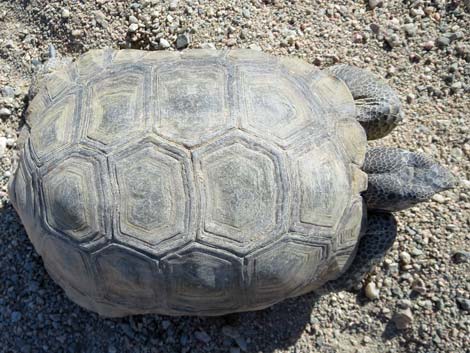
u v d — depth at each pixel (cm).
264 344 56
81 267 47
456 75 65
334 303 57
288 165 45
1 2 70
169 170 44
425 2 69
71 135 47
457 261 57
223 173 44
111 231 45
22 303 57
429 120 64
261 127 46
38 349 56
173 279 45
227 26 67
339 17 68
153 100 46
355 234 49
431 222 59
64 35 67
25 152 49
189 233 44
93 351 56
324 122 49
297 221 46
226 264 45
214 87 47
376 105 56
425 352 56
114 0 67
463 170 61
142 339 56
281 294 48
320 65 66
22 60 67
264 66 50
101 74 49
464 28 67
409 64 67
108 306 49
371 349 57
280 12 68
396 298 57
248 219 44
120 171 45
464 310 56
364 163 54
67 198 45
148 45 66
